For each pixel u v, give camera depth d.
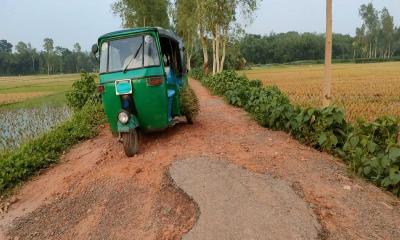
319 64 104.69
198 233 4.57
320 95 22.05
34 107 26.69
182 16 37.84
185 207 5.36
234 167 6.34
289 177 6.05
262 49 120.00
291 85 30.98
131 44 8.11
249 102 13.73
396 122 7.24
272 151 7.53
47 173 8.66
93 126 12.84
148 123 8.13
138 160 7.50
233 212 4.91
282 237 4.36
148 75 7.78
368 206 5.27
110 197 6.27
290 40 119.56
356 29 111.38
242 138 8.79
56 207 6.47
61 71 151.62
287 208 4.93
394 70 51.81
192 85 34.34
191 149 7.65
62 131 11.64
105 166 7.70
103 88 7.98
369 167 6.29
